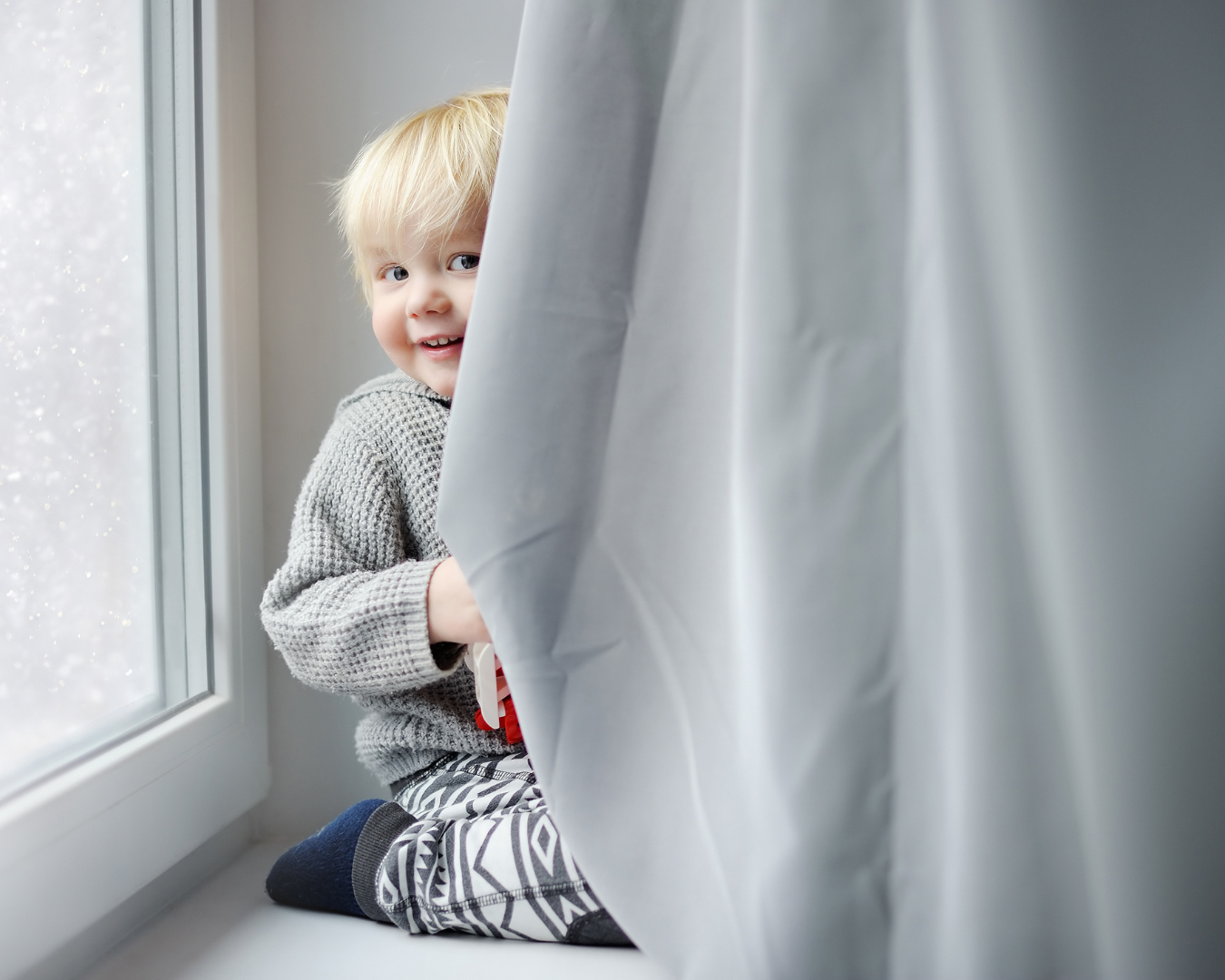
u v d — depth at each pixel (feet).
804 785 1.42
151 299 2.79
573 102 1.57
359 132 3.28
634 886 1.62
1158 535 1.24
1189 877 1.23
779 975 1.44
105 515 2.53
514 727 2.63
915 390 1.39
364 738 2.85
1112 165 1.26
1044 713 1.30
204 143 2.99
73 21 2.41
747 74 1.45
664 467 1.61
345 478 2.73
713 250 1.58
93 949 2.22
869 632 1.41
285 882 2.46
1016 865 1.31
